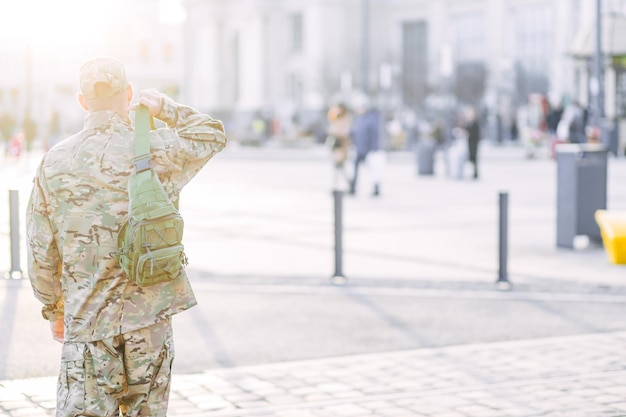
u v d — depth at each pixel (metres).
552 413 6.53
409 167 38.06
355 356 8.23
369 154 24.08
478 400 6.85
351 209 20.86
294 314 9.99
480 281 11.81
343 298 10.84
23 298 10.76
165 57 115.50
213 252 14.30
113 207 4.27
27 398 6.95
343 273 12.36
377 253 14.16
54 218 4.32
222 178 31.38
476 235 16.25
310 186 27.70
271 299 10.77
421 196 24.05
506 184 28.08
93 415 4.26
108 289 4.27
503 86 84.19
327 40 108.19
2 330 9.26
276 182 29.41
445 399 6.88
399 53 100.38
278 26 113.88
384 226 17.62
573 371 7.64
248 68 114.88
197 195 24.58
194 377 7.54
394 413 6.54
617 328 9.30
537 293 11.09
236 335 9.05
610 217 13.27
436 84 93.50
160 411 4.43
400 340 8.83
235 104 118.56
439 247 14.78
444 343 8.71
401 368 7.79
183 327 9.40
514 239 15.72
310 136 64.56
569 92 75.88
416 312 10.08
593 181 14.42
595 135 35.06
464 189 26.23
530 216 19.27
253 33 113.94
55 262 4.43
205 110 106.25
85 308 4.29
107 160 4.29
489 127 61.81
